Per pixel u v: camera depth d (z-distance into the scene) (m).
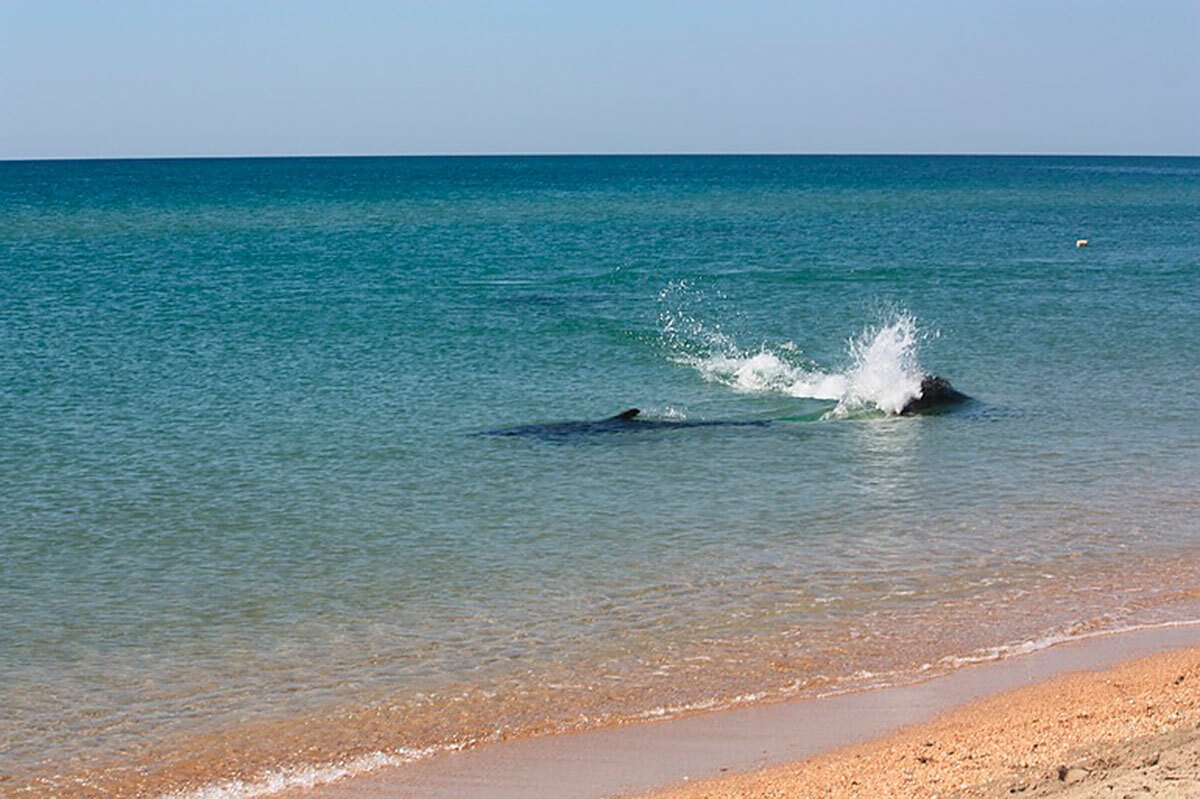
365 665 12.37
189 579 14.73
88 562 15.31
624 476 19.12
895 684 11.88
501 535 16.30
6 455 20.16
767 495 18.09
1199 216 86.12
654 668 12.28
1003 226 75.56
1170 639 12.85
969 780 9.30
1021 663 12.31
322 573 14.91
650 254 56.53
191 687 11.91
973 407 23.84
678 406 24.17
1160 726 10.03
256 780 10.25
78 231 69.81
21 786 10.15
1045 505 17.53
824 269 49.31
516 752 10.66
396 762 10.53
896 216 85.94
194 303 38.44
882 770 9.82
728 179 172.00
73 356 29.06
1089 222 79.56
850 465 19.77
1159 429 22.03
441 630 13.20
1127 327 33.59
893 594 14.19
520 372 27.53
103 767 10.45
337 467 19.58
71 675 12.16
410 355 29.53
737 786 9.84
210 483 18.66
